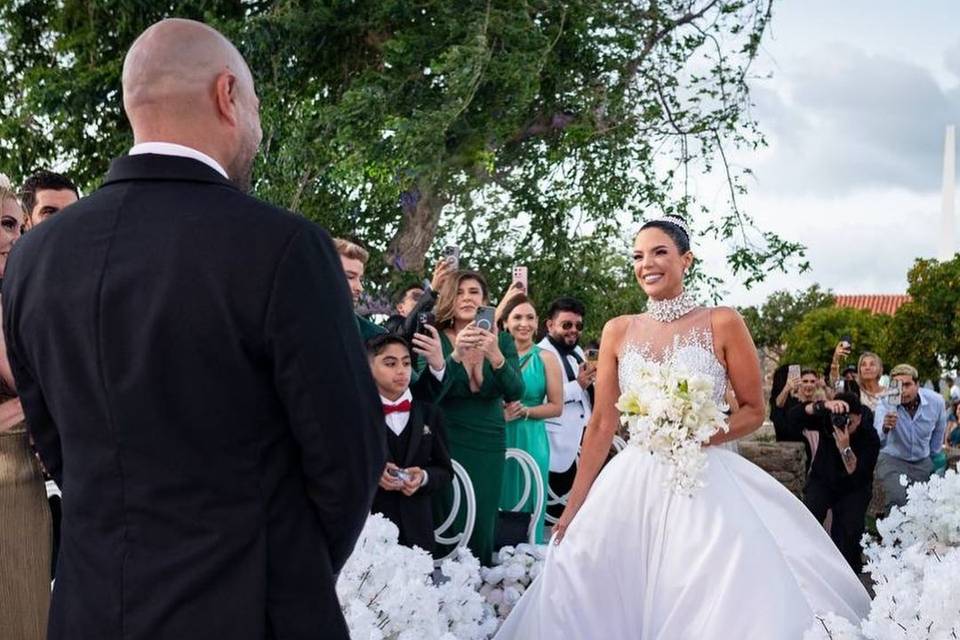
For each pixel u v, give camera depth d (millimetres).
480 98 11109
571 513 4707
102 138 12227
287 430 2096
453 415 5379
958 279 21766
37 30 12609
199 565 2000
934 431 9383
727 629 4102
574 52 12297
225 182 2150
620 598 4457
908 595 3777
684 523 4336
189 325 2004
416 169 10336
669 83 12883
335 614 2137
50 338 2117
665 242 4629
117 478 2045
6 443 3070
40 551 3102
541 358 6656
